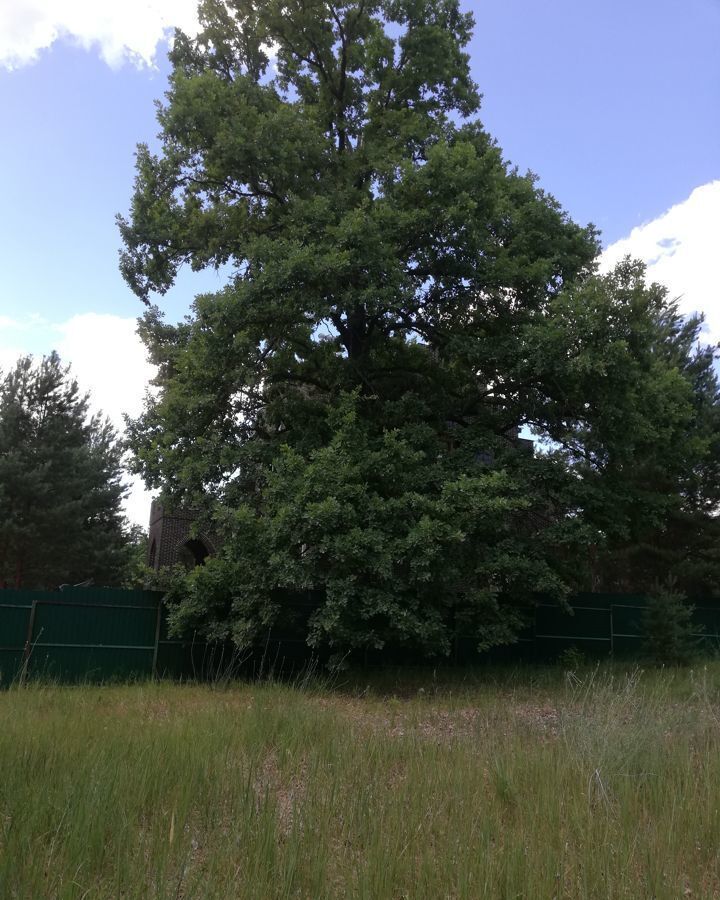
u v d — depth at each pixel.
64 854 3.92
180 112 16.58
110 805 4.61
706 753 6.35
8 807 4.70
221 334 15.55
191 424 16.84
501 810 5.11
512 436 19.59
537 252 17.34
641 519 18.17
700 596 24.75
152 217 17.91
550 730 7.65
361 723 8.75
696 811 4.89
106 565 29.91
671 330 25.28
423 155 18.61
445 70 18.86
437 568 14.06
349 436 14.81
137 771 5.38
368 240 14.80
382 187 17.27
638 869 4.07
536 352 14.77
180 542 27.20
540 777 5.52
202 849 4.21
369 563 13.40
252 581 14.87
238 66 20.05
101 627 16.50
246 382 17.06
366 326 17.94
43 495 27.14
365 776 5.68
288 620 15.57
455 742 7.07
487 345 16.00
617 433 16.23
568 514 17.34
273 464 14.99
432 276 16.75
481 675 16.75
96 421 32.47
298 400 18.11
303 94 20.02
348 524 13.62
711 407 23.78
